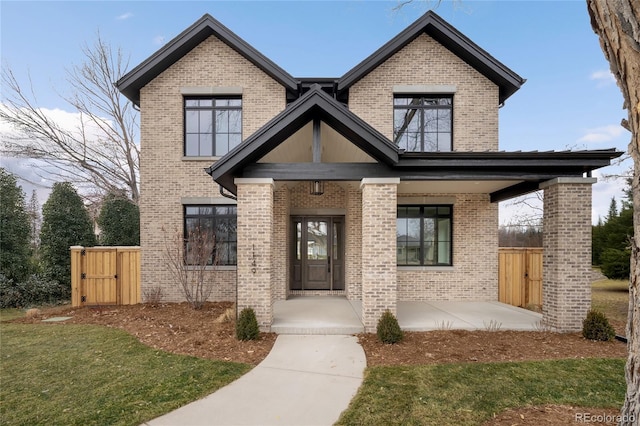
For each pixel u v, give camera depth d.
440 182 8.66
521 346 6.09
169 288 10.48
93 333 7.16
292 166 7.07
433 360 5.43
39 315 9.04
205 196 10.63
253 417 3.79
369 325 6.93
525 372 4.93
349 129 6.70
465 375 4.82
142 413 3.88
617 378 4.74
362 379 4.77
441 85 10.50
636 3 2.32
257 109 10.66
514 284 10.84
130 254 10.49
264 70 10.55
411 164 6.87
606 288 15.50
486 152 6.72
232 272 10.57
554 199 7.15
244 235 7.09
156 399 4.21
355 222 10.34
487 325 7.36
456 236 10.70
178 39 10.30
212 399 4.21
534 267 10.89
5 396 4.33
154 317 8.52
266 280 7.07
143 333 7.11
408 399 4.15
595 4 2.67
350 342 6.39
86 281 10.23
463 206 10.71
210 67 10.72
